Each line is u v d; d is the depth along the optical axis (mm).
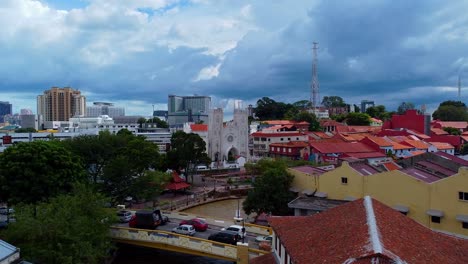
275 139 163125
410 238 27438
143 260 60844
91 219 51938
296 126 199125
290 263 31250
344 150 120062
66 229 46562
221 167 143750
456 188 51219
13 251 40781
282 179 68500
